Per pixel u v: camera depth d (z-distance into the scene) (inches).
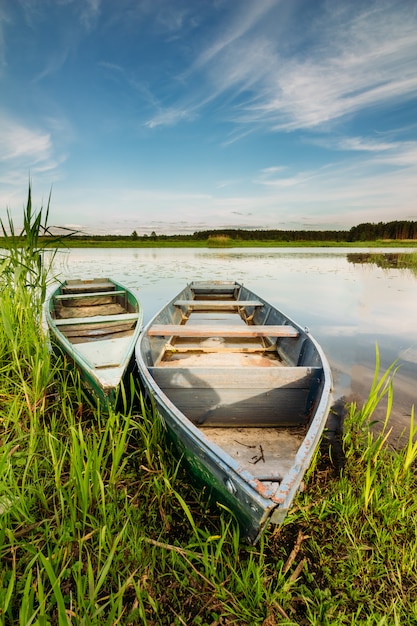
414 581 68.6
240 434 107.1
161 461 92.0
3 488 74.4
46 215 144.6
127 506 80.7
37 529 73.9
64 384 117.9
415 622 61.3
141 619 60.4
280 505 55.3
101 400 110.0
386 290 394.6
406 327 248.2
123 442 84.7
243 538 73.1
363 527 79.3
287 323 166.1
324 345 207.8
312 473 99.0
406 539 76.9
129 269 611.5
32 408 107.5
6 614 54.9
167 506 84.7
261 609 62.6
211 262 782.5
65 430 106.9
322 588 68.0
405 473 91.0
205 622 61.3
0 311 116.1
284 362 154.3
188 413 109.3
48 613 60.2
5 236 135.2
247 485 59.0
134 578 66.3
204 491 81.3
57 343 146.3
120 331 188.1
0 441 102.5
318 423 77.9
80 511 76.1
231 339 197.9
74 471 78.8
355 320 266.7
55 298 233.5
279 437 105.8
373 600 65.2
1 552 66.7
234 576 66.1
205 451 67.4
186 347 169.0
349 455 105.6
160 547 72.4
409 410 131.0
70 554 68.7
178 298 235.1
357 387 151.4
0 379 122.3
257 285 437.4
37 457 92.0
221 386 106.4
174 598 64.4
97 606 57.4
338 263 752.3
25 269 146.7
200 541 68.2
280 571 68.5
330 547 76.2
